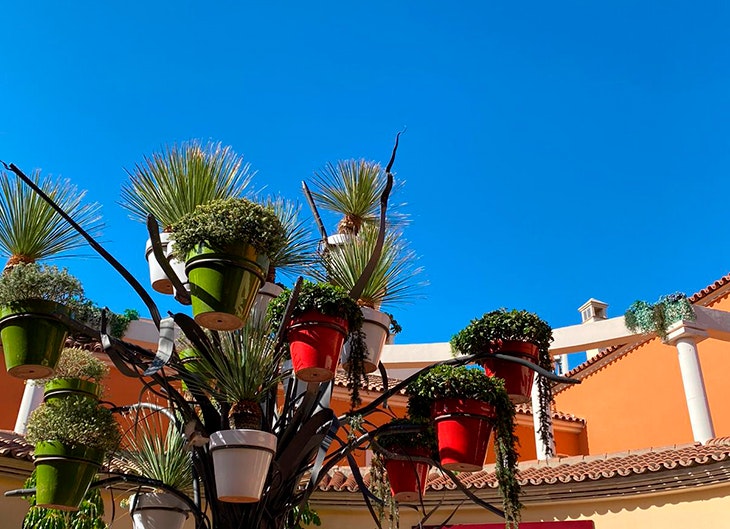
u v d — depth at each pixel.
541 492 9.44
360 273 4.41
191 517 8.36
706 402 10.24
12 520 7.95
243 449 3.43
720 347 14.18
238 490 3.39
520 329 4.32
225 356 3.70
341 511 9.62
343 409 12.80
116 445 4.02
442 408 4.07
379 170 5.06
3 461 8.02
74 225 3.66
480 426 4.04
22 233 4.30
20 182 4.38
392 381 13.73
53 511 6.19
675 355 15.19
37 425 3.85
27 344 3.66
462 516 9.58
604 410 16.52
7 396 11.38
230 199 3.56
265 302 4.13
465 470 4.09
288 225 4.39
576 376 17.55
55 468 3.78
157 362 3.53
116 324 8.46
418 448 4.55
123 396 11.69
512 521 3.91
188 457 4.89
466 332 4.44
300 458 3.74
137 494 4.80
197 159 4.27
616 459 10.08
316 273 4.42
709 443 9.72
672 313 10.80
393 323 4.59
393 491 4.54
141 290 3.75
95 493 6.38
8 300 3.67
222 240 3.32
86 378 4.48
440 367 4.20
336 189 5.01
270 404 3.86
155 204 4.20
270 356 3.67
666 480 8.78
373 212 5.07
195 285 3.33
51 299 3.73
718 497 8.50
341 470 10.84
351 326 3.72
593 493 9.22
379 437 4.60
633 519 8.98
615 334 11.22
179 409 3.76
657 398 15.30
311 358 3.55
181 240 3.38
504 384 4.22
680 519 8.66
